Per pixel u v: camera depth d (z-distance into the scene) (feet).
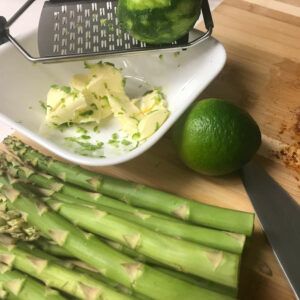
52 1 0.78
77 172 0.66
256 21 0.87
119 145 0.71
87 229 0.59
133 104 0.73
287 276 0.54
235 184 0.65
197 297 0.51
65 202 0.62
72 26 0.75
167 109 0.72
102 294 0.54
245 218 0.57
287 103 0.74
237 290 0.54
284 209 0.61
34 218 0.59
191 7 0.64
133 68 0.80
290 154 0.67
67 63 0.80
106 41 0.72
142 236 0.56
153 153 0.70
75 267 0.59
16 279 0.57
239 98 0.76
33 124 0.74
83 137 0.73
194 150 0.61
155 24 0.63
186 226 0.57
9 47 0.73
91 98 0.73
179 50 0.71
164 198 0.61
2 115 0.68
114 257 0.56
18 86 0.74
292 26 0.85
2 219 0.59
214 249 0.54
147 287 0.53
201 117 0.60
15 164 0.68
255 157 0.68
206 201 0.65
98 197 0.63
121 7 0.65
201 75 0.72
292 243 0.57
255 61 0.81
